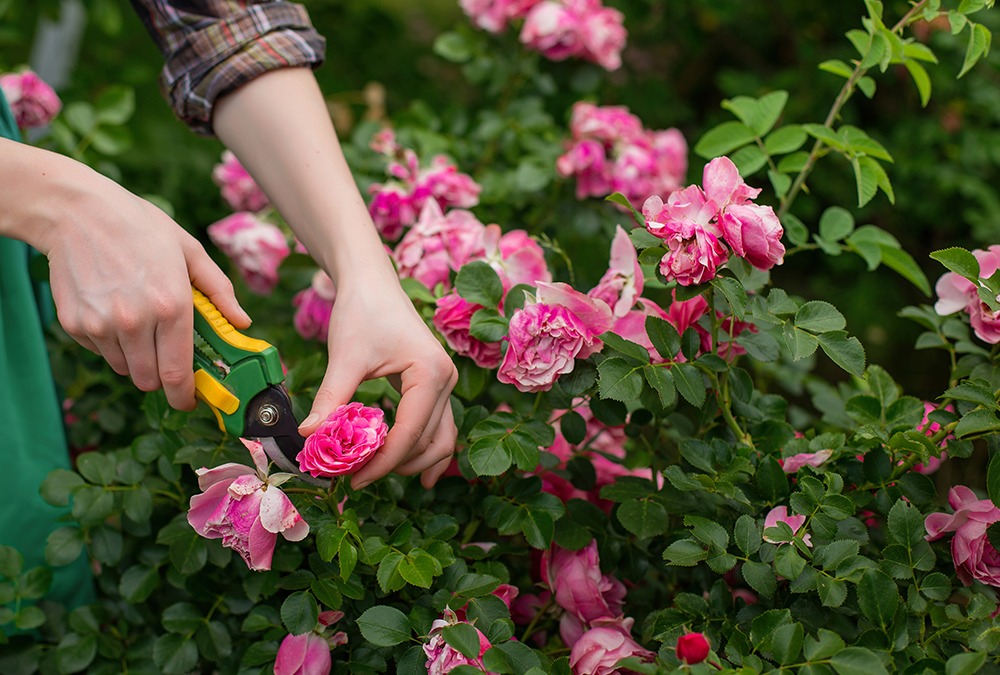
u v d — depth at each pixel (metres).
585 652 0.79
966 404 0.83
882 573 0.68
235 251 1.63
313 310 1.36
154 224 0.69
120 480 0.94
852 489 0.87
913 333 2.26
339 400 0.73
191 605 0.91
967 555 0.76
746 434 0.94
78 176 0.68
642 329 0.87
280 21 0.97
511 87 1.84
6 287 0.97
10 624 0.96
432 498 0.90
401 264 1.11
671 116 2.61
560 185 1.66
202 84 0.95
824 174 2.23
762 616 0.69
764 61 2.78
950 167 2.12
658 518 0.84
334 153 0.91
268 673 0.81
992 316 0.84
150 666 0.93
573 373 0.84
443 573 0.80
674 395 0.78
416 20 4.00
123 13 2.83
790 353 0.77
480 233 1.07
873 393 0.95
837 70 1.05
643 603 0.94
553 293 0.81
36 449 1.01
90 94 1.95
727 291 0.75
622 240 0.88
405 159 1.46
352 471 0.71
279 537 0.87
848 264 2.29
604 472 1.07
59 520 0.97
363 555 0.75
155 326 0.68
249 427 0.74
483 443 0.80
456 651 0.69
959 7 0.91
